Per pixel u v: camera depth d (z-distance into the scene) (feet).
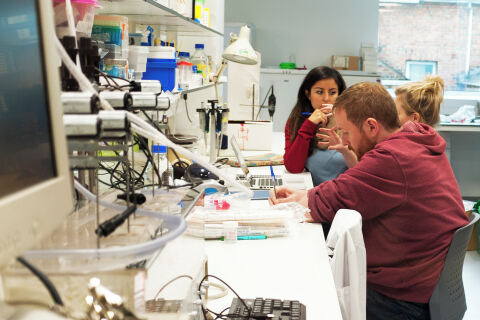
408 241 5.51
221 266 4.56
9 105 1.54
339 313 3.67
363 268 4.67
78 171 3.02
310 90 9.09
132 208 2.45
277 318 3.44
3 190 1.48
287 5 21.52
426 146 5.67
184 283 2.85
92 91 2.59
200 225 3.46
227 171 8.62
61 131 1.84
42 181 1.71
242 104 13.01
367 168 5.51
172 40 10.87
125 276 2.04
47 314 1.90
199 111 9.26
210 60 12.21
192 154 3.15
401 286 5.48
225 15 21.70
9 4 1.56
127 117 2.54
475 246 13.03
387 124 6.15
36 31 1.74
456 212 5.61
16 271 1.92
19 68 1.61
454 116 18.22
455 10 20.89
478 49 20.93
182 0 7.50
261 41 21.81
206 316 3.38
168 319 2.42
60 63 2.63
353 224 4.63
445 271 5.43
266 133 10.96
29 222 1.55
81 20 4.00
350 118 6.23
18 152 1.57
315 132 8.84
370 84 6.23
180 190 3.66
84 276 2.03
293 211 5.94
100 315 2.06
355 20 21.40
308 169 8.82
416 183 5.39
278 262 4.67
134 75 5.92
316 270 4.49
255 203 6.53
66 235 2.25
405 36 21.35
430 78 9.04
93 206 2.69
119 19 5.01
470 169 18.95
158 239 2.17
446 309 5.56
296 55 21.84
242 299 3.74
